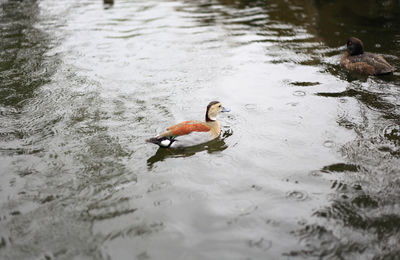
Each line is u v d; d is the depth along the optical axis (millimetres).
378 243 4590
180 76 10070
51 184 5926
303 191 5594
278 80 9664
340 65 10414
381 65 9547
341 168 6109
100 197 5602
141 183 5914
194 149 6926
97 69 10586
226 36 12953
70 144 7082
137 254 4527
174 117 8000
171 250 4570
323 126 7445
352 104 8281
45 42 12625
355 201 5336
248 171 6168
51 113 8273
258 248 4551
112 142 7121
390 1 15531
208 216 5141
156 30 13742
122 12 16125
